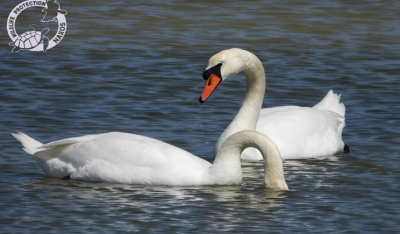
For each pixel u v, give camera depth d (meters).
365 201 13.39
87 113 19.30
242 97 21.39
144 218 12.36
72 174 14.54
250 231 11.86
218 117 19.41
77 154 14.59
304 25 31.28
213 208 12.86
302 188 14.10
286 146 16.73
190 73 23.72
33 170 15.19
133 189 13.88
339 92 22.12
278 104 21.06
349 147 17.30
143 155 14.26
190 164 14.16
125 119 18.91
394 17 33.06
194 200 13.23
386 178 14.84
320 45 28.06
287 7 34.56
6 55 25.52
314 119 17.58
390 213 12.77
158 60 25.22
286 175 15.11
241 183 14.22
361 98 21.48
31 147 14.75
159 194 13.56
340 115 18.20
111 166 14.31
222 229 11.94
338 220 12.40
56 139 17.19
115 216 12.44
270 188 13.88
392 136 18.05
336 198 13.53
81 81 22.50
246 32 29.88
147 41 28.06
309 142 17.03
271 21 31.84
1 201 13.16
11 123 18.23
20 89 21.38
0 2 33.12
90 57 25.45
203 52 26.47
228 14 32.88
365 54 26.75
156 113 19.50
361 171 15.40
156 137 17.58
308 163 16.28
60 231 11.80
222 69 16.03
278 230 11.92
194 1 35.16
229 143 13.94
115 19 31.52
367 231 11.95
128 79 22.84
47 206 12.92
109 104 20.22
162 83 22.50
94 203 13.07
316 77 23.59
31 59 25.03
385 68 24.86
